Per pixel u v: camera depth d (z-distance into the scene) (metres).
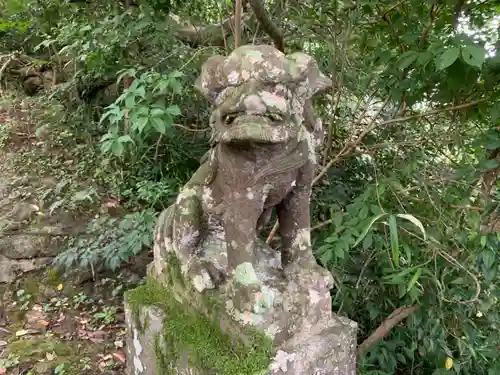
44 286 2.55
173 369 1.32
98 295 2.55
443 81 1.63
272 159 1.14
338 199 2.26
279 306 1.23
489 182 1.72
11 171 3.29
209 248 1.43
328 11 2.12
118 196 3.04
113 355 2.17
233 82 1.10
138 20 2.39
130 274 2.66
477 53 1.28
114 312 2.43
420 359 2.29
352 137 2.18
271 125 1.08
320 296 1.30
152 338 1.42
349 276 2.08
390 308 2.23
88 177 3.23
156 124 1.80
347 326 1.36
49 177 3.26
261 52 1.10
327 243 1.78
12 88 4.13
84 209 2.97
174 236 1.42
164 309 1.44
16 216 2.87
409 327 1.99
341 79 2.06
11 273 2.57
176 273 1.42
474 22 1.71
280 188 1.20
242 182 1.16
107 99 3.71
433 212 1.83
